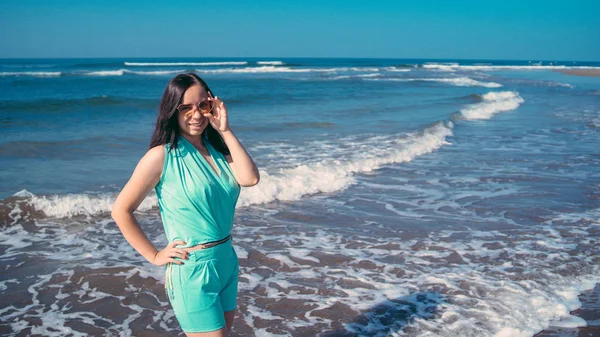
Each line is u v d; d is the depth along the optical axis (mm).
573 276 4996
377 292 4594
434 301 4387
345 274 5020
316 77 47500
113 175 8875
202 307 2445
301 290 4645
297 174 8852
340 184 8602
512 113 19891
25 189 7824
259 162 9875
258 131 13930
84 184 8227
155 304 4453
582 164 10570
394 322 4023
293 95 26203
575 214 7148
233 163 2584
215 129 2549
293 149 11375
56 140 11992
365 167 9945
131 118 16859
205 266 2426
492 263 5309
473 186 8695
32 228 6391
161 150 2361
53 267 5172
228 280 2598
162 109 2391
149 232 6258
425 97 26172
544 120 17812
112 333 3924
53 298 4504
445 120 16344
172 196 2379
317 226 6582
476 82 41344
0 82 35000
